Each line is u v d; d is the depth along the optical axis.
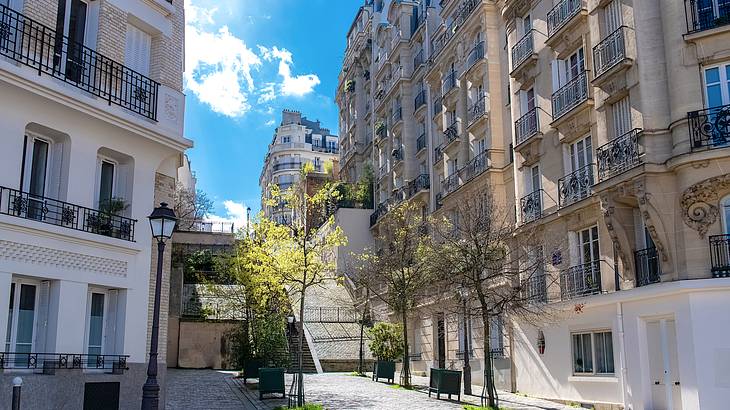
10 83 12.66
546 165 22.28
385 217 31.36
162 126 16.25
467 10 31.92
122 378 14.52
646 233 17.41
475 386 26.08
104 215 14.77
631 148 17.05
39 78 13.07
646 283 17.05
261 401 18.95
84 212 14.30
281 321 25.88
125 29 15.78
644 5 17.16
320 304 41.25
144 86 16.14
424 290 26.12
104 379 14.14
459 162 31.80
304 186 62.34
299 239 21.89
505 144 27.80
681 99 16.08
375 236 46.06
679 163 15.70
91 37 15.05
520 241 21.70
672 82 16.36
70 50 14.47
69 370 13.38
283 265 21.73
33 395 12.58
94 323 14.67
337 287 45.22
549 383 20.83
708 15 16.19
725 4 16.06
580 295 19.72
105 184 15.45
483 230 19.09
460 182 30.95
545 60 22.70
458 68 32.91
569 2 21.31
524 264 21.53
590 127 19.89
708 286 14.89
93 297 14.73
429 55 39.09
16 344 13.01
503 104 28.23
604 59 18.64
